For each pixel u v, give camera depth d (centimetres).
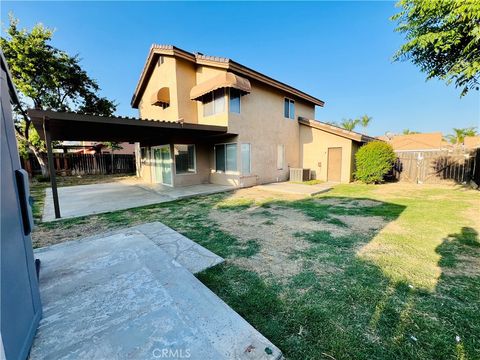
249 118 1176
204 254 386
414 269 335
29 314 194
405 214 632
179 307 240
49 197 961
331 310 247
